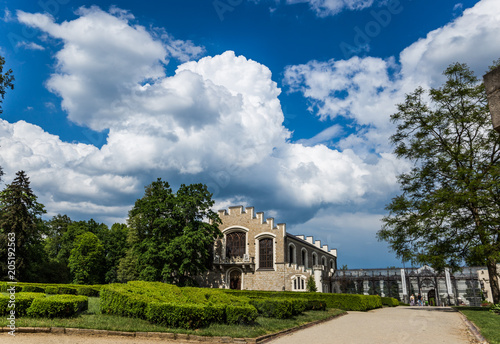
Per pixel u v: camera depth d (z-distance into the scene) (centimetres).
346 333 1471
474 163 2814
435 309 3091
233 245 5072
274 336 1315
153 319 1337
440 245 2798
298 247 5319
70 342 1023
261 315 1738
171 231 4525
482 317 1916
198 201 4669
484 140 2867
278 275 4647
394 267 5588
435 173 2992
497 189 2530
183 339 1172
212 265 5028
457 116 2942
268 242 4888
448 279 4931
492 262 2553
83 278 5684
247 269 4834
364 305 2811
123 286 1816
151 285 2047
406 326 1727
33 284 3234
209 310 1357
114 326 1220
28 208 5050
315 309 2336
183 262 4216
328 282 5125
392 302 3938
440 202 2778
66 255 6519
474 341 1298
